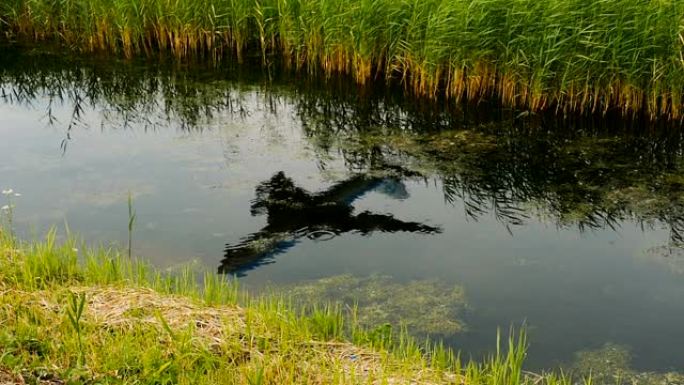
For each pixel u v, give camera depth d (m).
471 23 9.89
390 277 5.94
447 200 7.41
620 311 5.47
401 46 10.59
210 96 10.74
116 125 9.59
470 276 5.98
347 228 6.80
